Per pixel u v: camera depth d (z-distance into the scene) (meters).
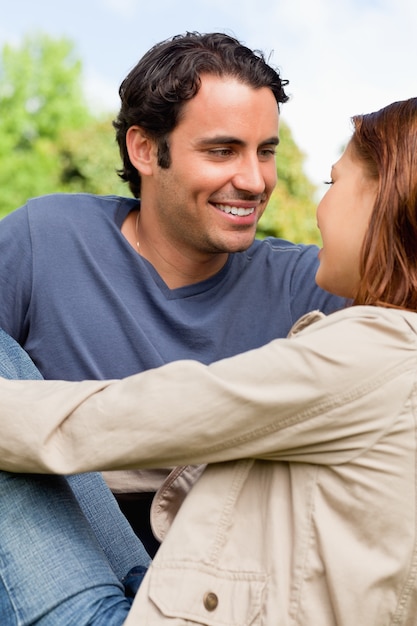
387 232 1.69
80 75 17.55
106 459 1.65
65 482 1.84
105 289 2.49
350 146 1.81
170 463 1.65
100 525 2.02
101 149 12.72
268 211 9.50
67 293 2.48
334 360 1.57
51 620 1.67
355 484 1.58
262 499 1.66
